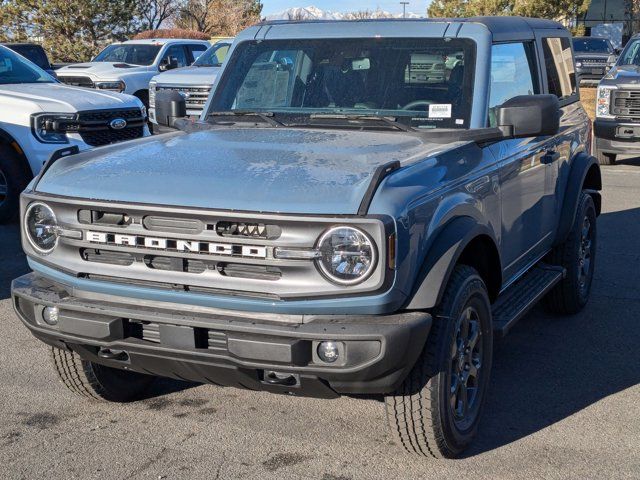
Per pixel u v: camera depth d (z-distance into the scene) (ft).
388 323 11.32
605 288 23.56
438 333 12.35
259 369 11.73
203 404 15.57
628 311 21.53
